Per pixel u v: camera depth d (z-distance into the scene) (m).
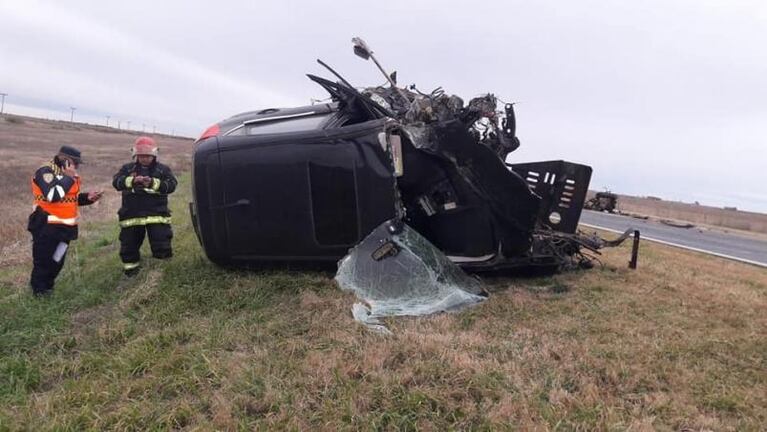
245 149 5.21
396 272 5.09
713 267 7.93
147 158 5.61
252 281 5.25
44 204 5.01
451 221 5.86
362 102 5.52
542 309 4.89
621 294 5.50
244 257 5.41
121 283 5.44
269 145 5.22
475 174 5.45
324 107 5.85
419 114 5.53
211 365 3.48
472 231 5.75
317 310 4.59
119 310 4.62
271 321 4.34
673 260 8.19
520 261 5.86
